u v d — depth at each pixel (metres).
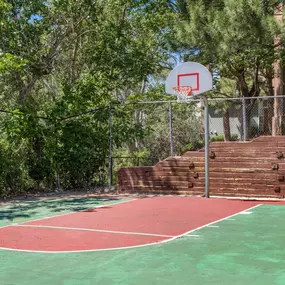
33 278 4.90
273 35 13.59
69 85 16.50
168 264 5.43
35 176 14.89
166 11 19.91
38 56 16.38
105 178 15.79
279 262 5.44
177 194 13.52
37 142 15.00
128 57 17.92
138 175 14.06
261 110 21.25
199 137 22.66
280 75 18.25
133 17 20.30
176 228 7.94
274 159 12.32
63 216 9.60
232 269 5.15
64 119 14.95
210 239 6.92
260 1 13.39
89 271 5.15
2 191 13.80
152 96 20.44
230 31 13.83
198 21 14.62
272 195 12.29
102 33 18.11
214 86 20.88
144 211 10.16
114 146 15.99
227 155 12.87
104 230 7.83
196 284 4.59
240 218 8.99
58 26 17.00
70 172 15.27
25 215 9.88
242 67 18.41
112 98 18.16
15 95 17.06
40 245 6.66
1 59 13.27
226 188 12.86
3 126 13.79
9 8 14.82
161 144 22.34
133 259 5.70
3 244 6.78
